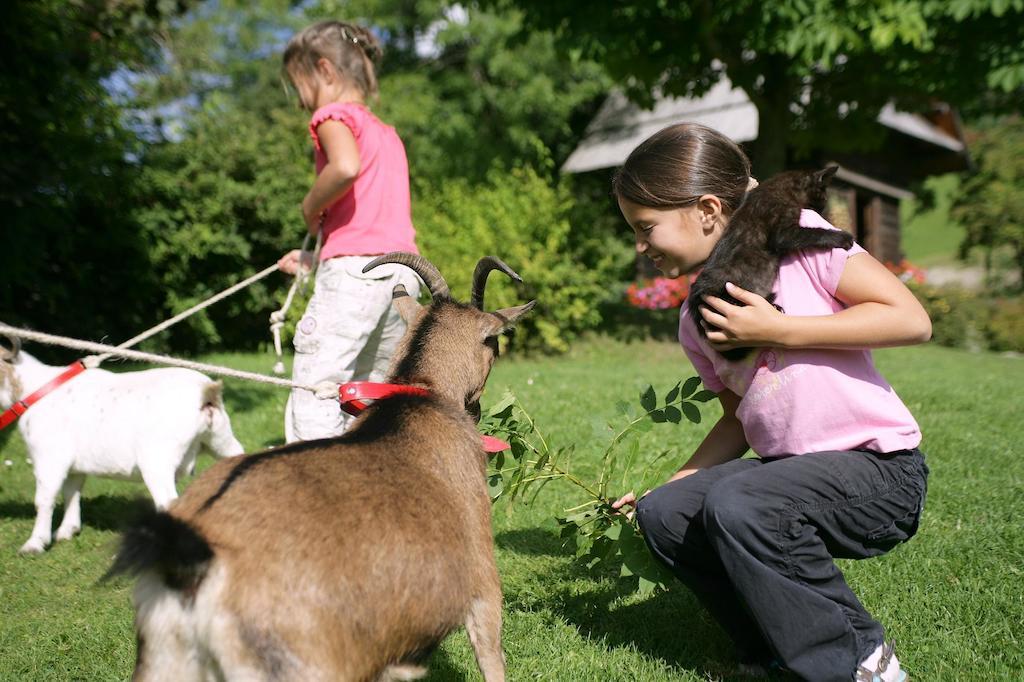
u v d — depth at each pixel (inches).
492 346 128.2
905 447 110.5
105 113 453.4
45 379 191.0
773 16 443.5
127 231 485.1
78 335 481.7
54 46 387.2
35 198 390.3
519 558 173.0
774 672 124.0
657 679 122.6
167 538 79.5
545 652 131.3
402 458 97.5
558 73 907.4
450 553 92.7
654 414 138.5
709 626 141.6
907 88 555.5
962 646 127.0
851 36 411.5
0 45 371.6
